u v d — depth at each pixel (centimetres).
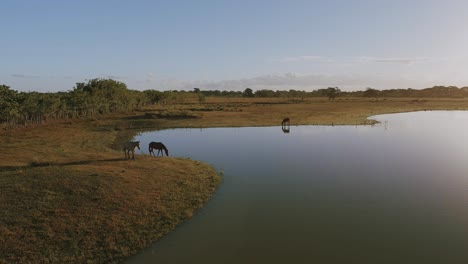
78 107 6506
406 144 3638
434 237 1441
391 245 1376
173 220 1622
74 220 1533
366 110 8375
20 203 1653
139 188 1936
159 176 2191
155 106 9825
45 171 2108
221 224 1600
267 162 2834
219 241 1436
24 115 5228
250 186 2167
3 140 3759
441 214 1680
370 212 1720
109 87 8506
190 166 2547
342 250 1344
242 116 6650
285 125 5391
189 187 2061
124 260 1304
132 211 1661
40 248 1330
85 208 1642
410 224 1568
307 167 2644
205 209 1784
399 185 2153
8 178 1972
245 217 1677
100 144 3625
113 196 1784
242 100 15075
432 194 1972
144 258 1313
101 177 2030
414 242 1398
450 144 3619
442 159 2878
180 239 1456
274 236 1473
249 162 2842
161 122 5803
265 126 5372
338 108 8962
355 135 4344
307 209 1770
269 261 1271
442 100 13725
